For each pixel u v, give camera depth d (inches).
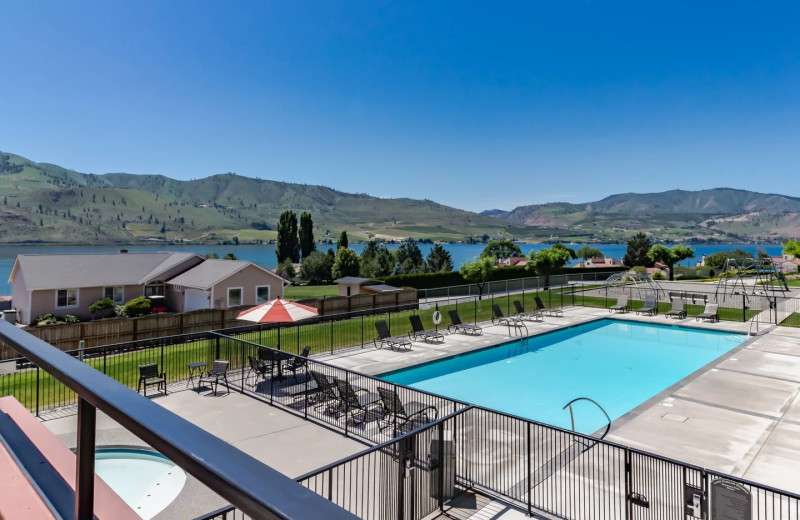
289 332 834.2
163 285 1261.1
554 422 460.8
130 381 490.6
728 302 1115.9
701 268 2175.2
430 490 262.1
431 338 764.0
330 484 206.7
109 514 51.0
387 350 680.4
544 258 1609.3
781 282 1299.2
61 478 61.9
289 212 2839.6
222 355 643.5
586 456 323.0
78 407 45.7
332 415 390.9
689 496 214.8
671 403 444.5
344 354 653.9
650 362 687.1
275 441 339.3
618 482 282.7
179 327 877.8
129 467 300.8
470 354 678.5
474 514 252.1
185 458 28.8
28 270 1089.4
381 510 242.7
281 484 25.0
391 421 375.9
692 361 689.6
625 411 492.7
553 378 609.9
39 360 53.0
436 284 1648.6
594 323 953.5
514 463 308.8
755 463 323.3
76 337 776.9
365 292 1386.6
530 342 792.9
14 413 92.3
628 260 3063.5
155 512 249.0
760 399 453.4
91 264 1202.6
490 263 1531.7
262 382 486.0
